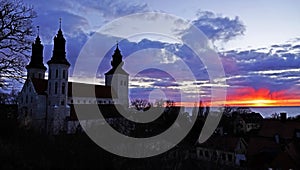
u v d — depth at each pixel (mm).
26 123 25703
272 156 30484
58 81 61781
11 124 19516
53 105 60969
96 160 17875
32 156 15719
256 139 34438
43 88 63906
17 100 62469
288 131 38594
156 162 21297
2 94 25344
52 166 15578
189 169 23844
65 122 55188
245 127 66188
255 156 32062
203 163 28422
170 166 22047
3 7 21125
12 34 21453
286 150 30969
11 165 14008
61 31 64125
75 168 16391
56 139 19812
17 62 21703
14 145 16328
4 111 21547
